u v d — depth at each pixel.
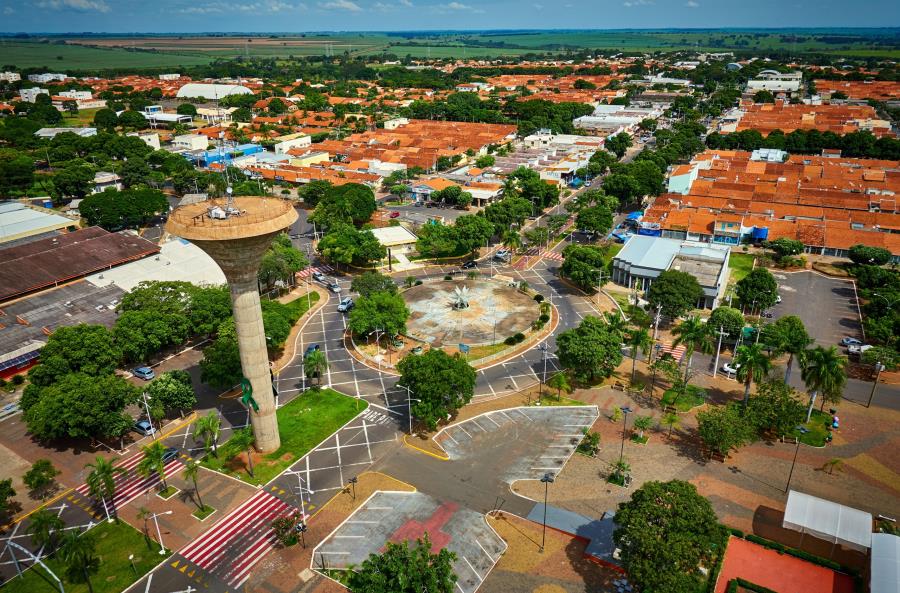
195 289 151.75
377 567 76.19
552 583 84.38
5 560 90.12
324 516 97.31
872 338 145.38
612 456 110.06
